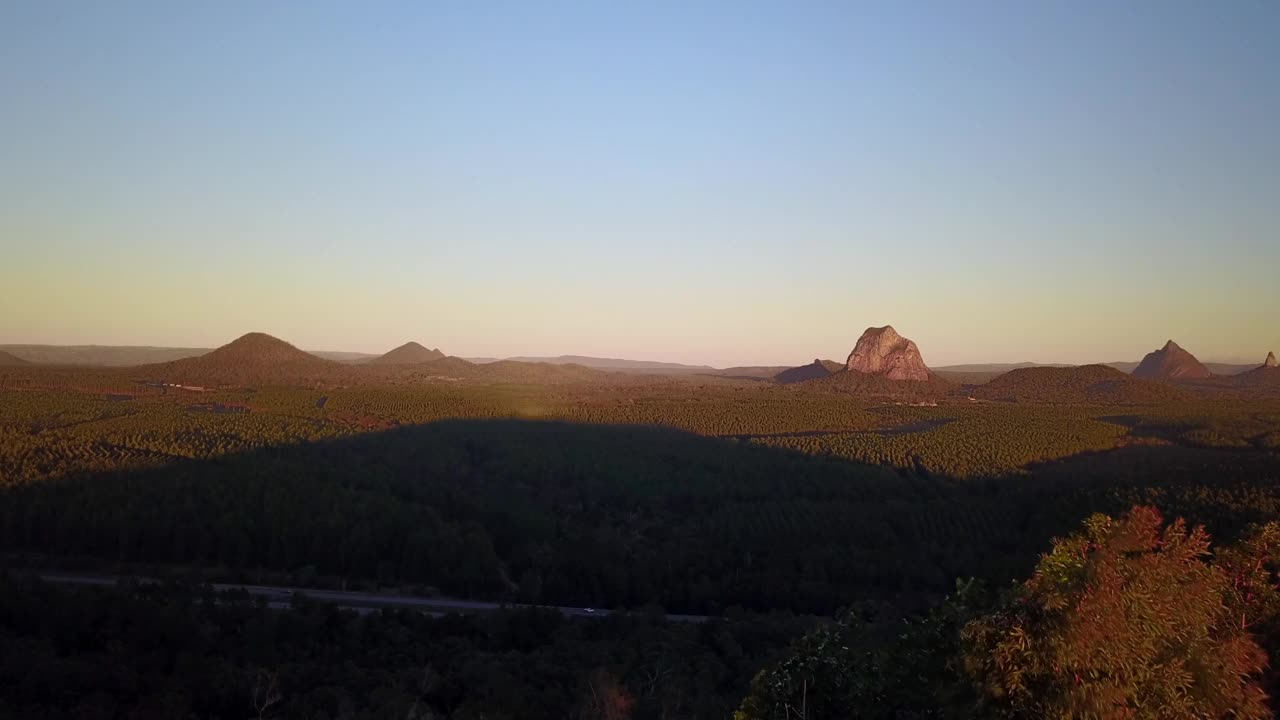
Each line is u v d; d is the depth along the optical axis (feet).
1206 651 31.37
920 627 38.88
